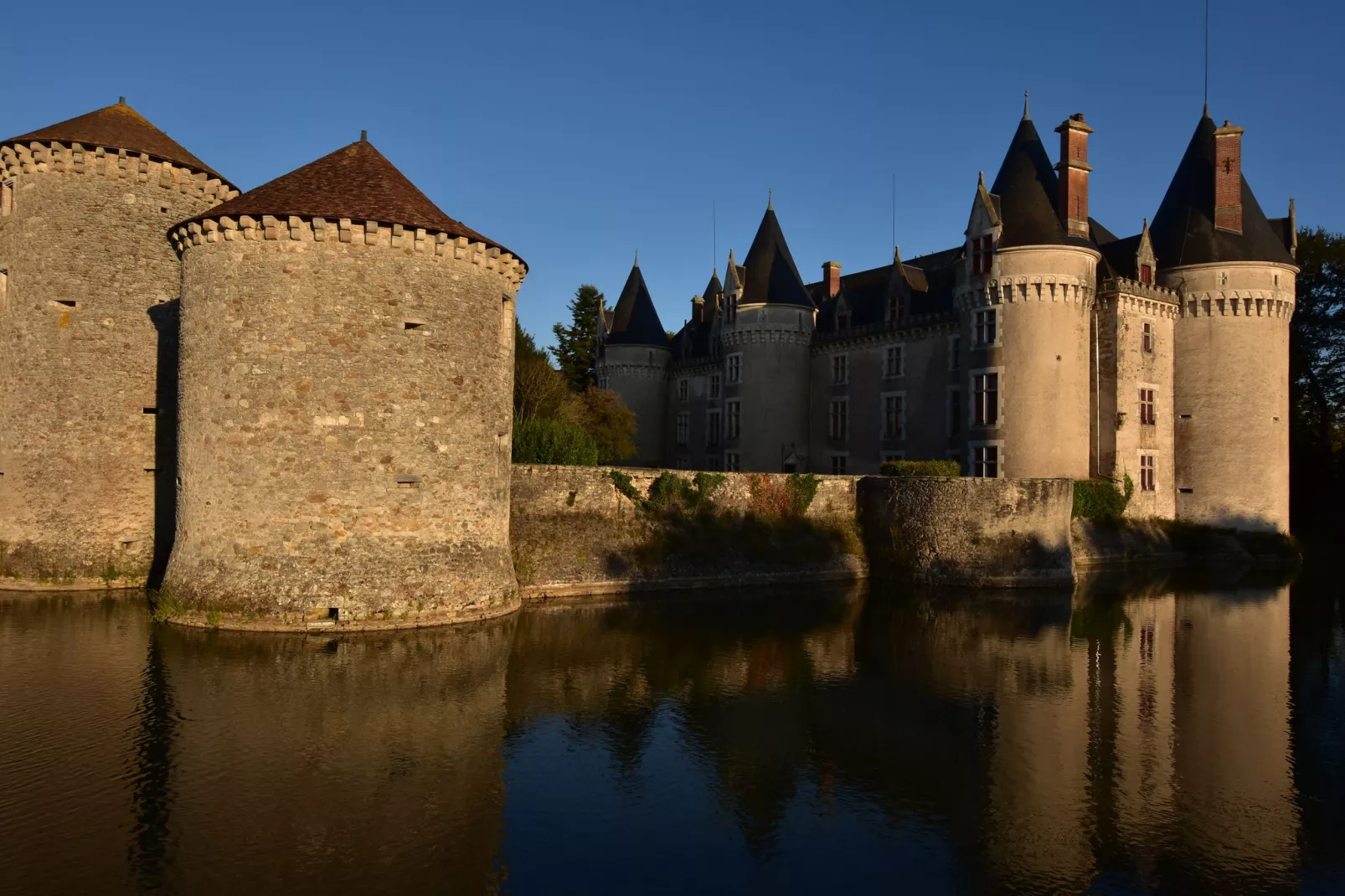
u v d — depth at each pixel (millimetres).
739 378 41812
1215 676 15969
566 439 26734
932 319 35781
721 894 8008
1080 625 20297
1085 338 31906
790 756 11461
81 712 11680
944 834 9375
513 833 9008
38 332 19734
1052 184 32375
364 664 14086
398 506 16375
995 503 25500
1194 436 34656
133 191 20219
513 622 17891
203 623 15703
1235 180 34594
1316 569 31547
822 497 27391
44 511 19734
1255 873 8688
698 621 19266
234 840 8516
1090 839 9320
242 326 15844
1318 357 42844
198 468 16359
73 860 8000
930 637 18516
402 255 16438
